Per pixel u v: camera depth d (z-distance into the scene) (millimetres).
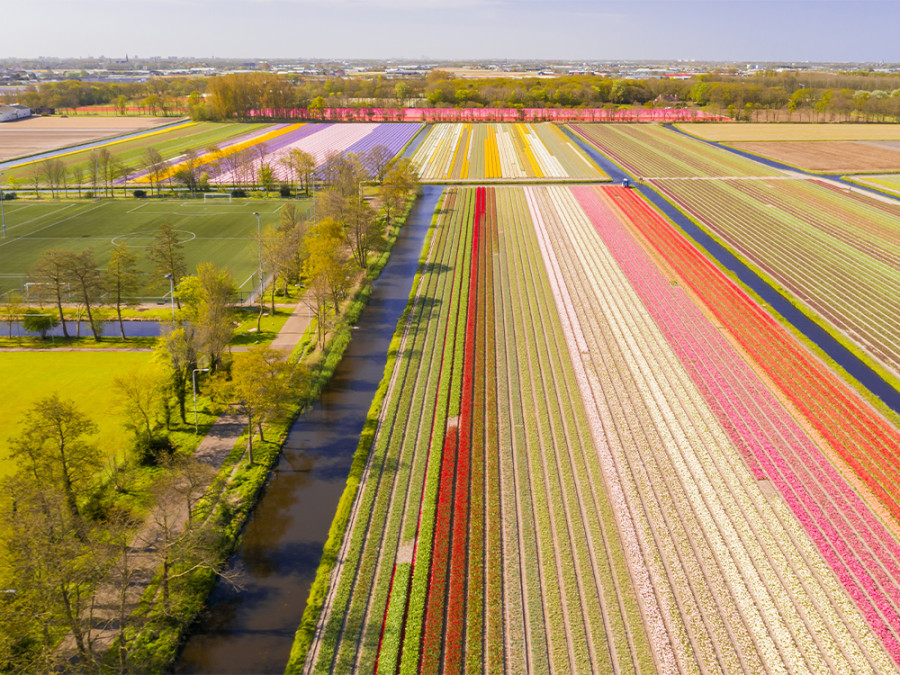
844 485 59438
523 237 136125
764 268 117500
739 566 50125
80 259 88562
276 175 196500
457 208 160375
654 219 149625
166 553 44719
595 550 51219
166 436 63656
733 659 42281
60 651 41375
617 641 43344
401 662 41844
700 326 92688
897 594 47750
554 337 88812
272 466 62531
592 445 64750
